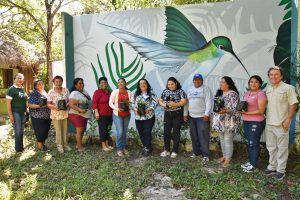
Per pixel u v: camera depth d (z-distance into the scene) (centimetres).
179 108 594
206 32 673
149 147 621
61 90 640
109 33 756
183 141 664
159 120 710
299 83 539
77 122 647
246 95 519
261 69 635
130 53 741
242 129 609
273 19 620
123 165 557
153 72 723
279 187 450
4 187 455
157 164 557
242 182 461
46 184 475
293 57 584
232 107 529
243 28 644
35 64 1219
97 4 1146
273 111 475
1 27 1097
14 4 941
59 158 606
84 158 600
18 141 645
